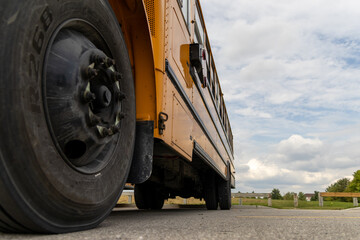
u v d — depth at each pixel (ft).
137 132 8.33
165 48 9.55
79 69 5.32
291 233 6.11
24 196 4.32
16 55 4.24
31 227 4.65
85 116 5.39
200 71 15.88
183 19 12.78
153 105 8.36
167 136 9.53
